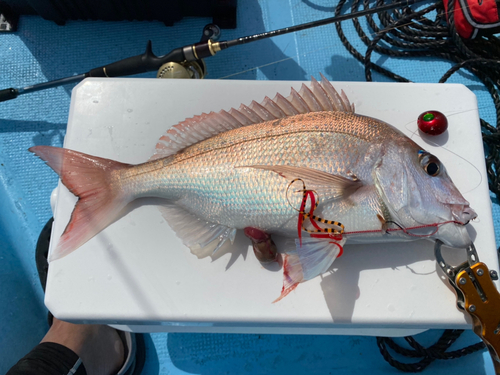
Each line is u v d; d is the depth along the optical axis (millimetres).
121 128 619
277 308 554
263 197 527
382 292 558
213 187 543
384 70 784
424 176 534
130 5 778
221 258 571
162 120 622
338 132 532
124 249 575
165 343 710
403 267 565
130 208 587
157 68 657
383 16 808
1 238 728
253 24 829
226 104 624
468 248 537
